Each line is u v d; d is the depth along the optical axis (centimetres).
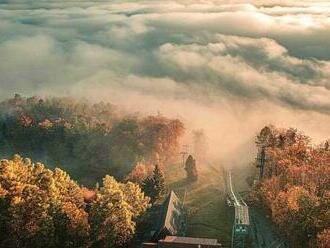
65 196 15875
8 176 15562
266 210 18012
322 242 13088
